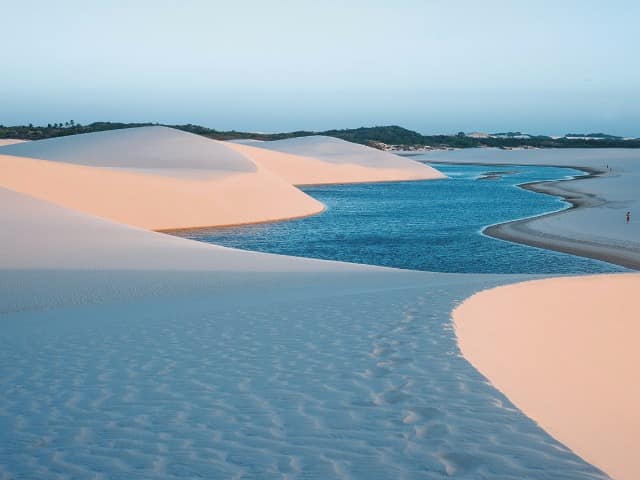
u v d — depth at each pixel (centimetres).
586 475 306
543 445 341
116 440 389
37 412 457
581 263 2439
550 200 5438
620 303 1053
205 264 1758
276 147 11106
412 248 2939
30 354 666
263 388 480
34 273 1548
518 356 631
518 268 2364
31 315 1095
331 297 980
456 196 6209
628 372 683
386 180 9425
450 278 1438
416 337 617
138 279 1477
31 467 355
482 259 2592
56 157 6288
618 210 4097
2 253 1792
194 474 331
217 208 4262
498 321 784
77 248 1920
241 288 1321
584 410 487
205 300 1134
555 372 606
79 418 437
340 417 403
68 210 2536
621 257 2523
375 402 427
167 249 2009
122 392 494
